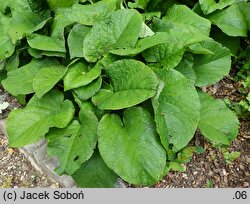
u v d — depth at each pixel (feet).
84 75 2.85
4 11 3.58
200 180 2.93
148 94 2.54
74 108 2.87
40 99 2.94
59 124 2.74
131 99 2.58
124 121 2.77
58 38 3.11
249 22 3.50
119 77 2.78
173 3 3.78
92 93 2.81
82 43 3.07
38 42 3.08
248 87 3.51
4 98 3.51
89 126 2.71
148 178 2.52
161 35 2.82
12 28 3.16
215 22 3.45
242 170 3.00
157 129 2.52
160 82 2.67
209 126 2.90
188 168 2.99
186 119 2.65
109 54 2.90
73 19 3.13
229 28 3.39
